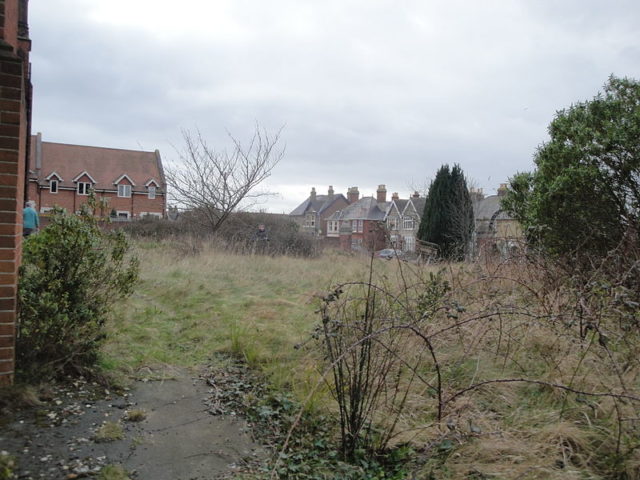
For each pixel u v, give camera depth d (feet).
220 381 13.69
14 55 10.44
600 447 9.85
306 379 12.76
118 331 16.55
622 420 9.75
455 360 14.32
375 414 11.14
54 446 9.27
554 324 14.99
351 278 24.58
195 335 17.66
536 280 19.17
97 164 151.53
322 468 9.45
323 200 257.55
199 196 64.13
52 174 140.77
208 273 34.42
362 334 11.16
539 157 25.80
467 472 9.17
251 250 54.03
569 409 11.27
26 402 10.63
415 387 12.55
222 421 11.23
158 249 47.67
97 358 13.60
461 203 66.64
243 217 68.80
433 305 14.05
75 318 12.34
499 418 11.30
